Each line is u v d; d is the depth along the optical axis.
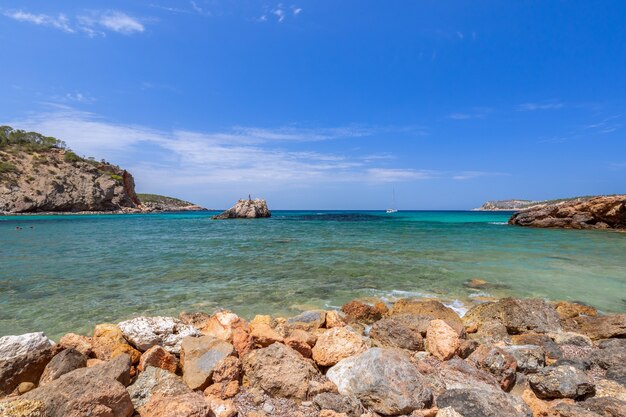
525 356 6.53
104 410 4.11
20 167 120.50
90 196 125.12
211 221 73.31
